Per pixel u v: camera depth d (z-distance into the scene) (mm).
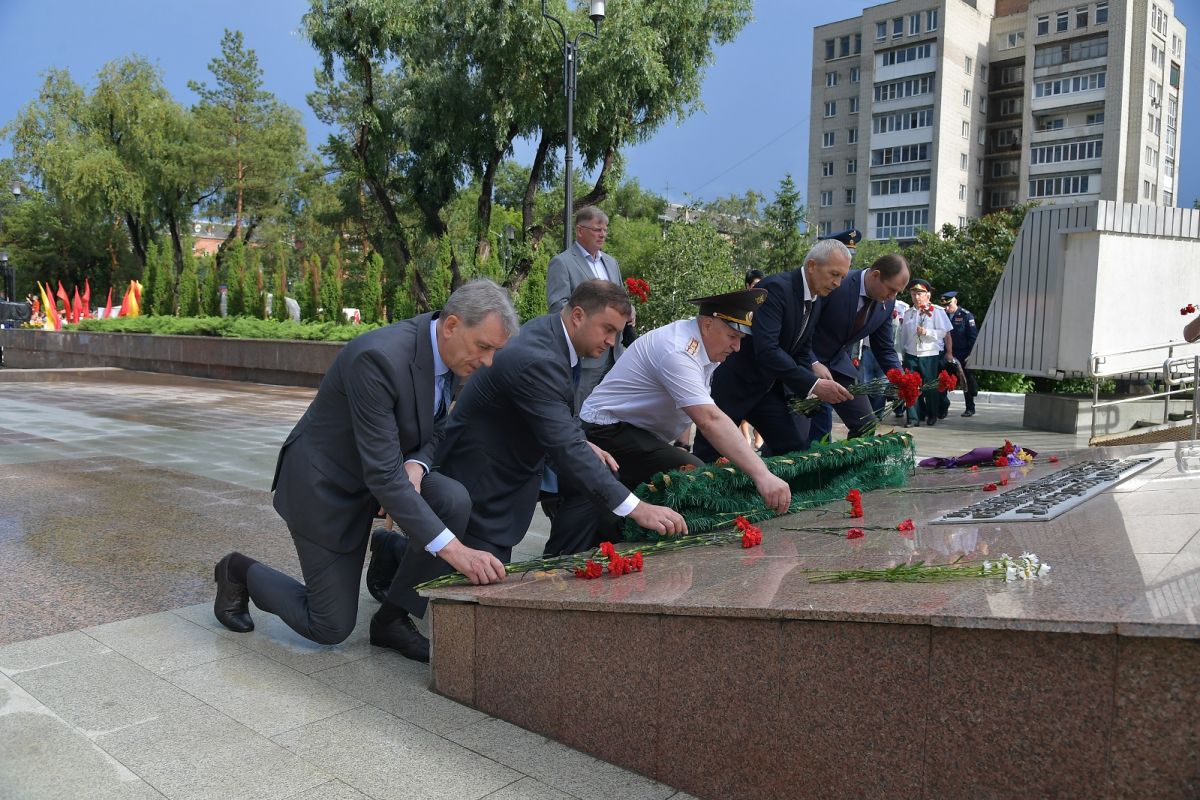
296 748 2605
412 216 28531
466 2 20844
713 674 2254
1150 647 1650
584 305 3352
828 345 5359
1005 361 10672
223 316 24031
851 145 60281
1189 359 9219
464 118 22578
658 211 52312
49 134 38875
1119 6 51562
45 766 2486
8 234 44562
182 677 3150
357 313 24609
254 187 39875
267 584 3428
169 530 5375
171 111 37656
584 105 21453
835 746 2055
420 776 2436
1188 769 1625
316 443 3176
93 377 20141
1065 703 1743
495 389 3365
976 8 56812
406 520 2934
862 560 2525
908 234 57656
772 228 36875
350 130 37656
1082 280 9758
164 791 2354
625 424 4004
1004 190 59250
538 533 5406
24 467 7602
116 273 45281
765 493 3270
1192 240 9992
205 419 11594
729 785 2254
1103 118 52969
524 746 2613
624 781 2404
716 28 22906
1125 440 8430
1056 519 2904
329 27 22156
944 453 8445
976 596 1966
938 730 1901
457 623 2908
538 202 30484
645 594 2430
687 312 21359
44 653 3377
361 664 3295
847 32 59594
